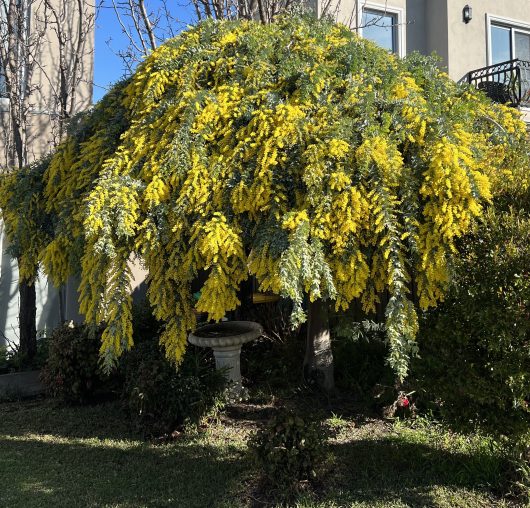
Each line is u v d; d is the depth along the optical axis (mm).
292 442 3607
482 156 3504
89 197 3369
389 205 3152
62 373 5520
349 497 3443
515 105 8406
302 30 4027
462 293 3254
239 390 5371
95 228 3227
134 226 3391
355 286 3240
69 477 3916
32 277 4547
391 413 4887
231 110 3609
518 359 3113
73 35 8031
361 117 3439
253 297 6816
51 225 4324
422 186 3193
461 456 3926
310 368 5547
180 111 3650
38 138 7770
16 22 7133
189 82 3771
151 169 3533
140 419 4668
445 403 3602
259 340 6641
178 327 3582
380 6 9227
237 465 3990
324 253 3275
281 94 3697
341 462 3936
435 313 3525
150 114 3779
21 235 4250
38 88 7352
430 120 3379
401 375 3205
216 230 3168
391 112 3570
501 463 3617
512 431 3262
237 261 3320
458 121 3713
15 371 6406
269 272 3156
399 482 3643
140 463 4129
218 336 5359
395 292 3111
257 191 3258
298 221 3105
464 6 9430
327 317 5535
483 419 3404
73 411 5453
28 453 4383
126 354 5141
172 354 3600
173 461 4141
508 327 3100
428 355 3543
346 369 5750
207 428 4746
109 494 3635
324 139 3316
